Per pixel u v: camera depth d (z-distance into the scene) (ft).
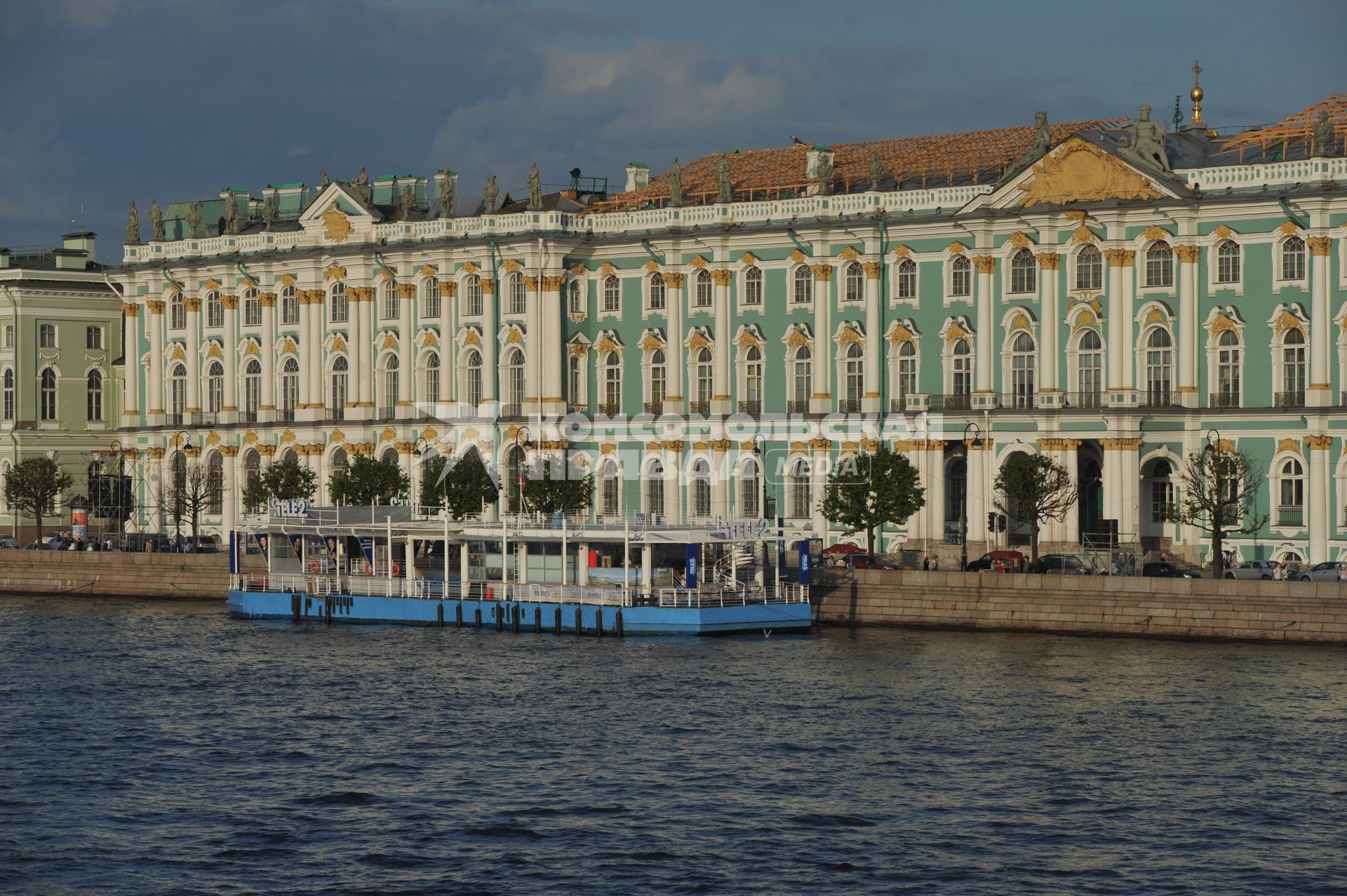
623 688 332.80
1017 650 363.35
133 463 595.88
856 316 483.92
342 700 328.08
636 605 394.93
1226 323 438.40
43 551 498.69
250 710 320.29
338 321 555.69
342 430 551.59
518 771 276.41
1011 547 458.09
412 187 548.72
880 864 234.17
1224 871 231.50
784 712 310.24
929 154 495.82
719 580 399.85
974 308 467.11
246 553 479.00
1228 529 437.58
